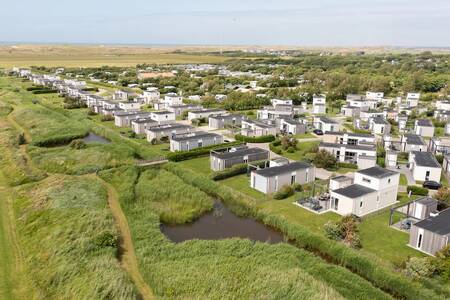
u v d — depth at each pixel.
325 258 41.28
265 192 58.81
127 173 65.31
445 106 129.12
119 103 131.25
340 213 51.44
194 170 70.44
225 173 65.81
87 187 59.25
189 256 40.59
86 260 38.78
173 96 139.00
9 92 159.38
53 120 107.94
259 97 144.38
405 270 36.56
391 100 149.88
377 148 80.75
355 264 38.47
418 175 65.25
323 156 71.19
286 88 173.00
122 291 33.69
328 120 102.88
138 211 51.81
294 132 99.44
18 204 54.16
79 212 49.19
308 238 43.44
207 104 140.00
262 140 90.81
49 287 35.81
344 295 34.09
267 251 41.38
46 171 69.38
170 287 35.22
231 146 84.06
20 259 40.88
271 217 49.34
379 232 46.62
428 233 40.97
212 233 47.84
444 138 83.31
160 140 90.50
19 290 35.81
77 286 34.97
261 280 35.84
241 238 45.91
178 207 54.28
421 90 173.00
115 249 41.72
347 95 158.25
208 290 34.81
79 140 85.56
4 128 98.94
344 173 68.62
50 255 40.22
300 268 37.84
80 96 149.75
